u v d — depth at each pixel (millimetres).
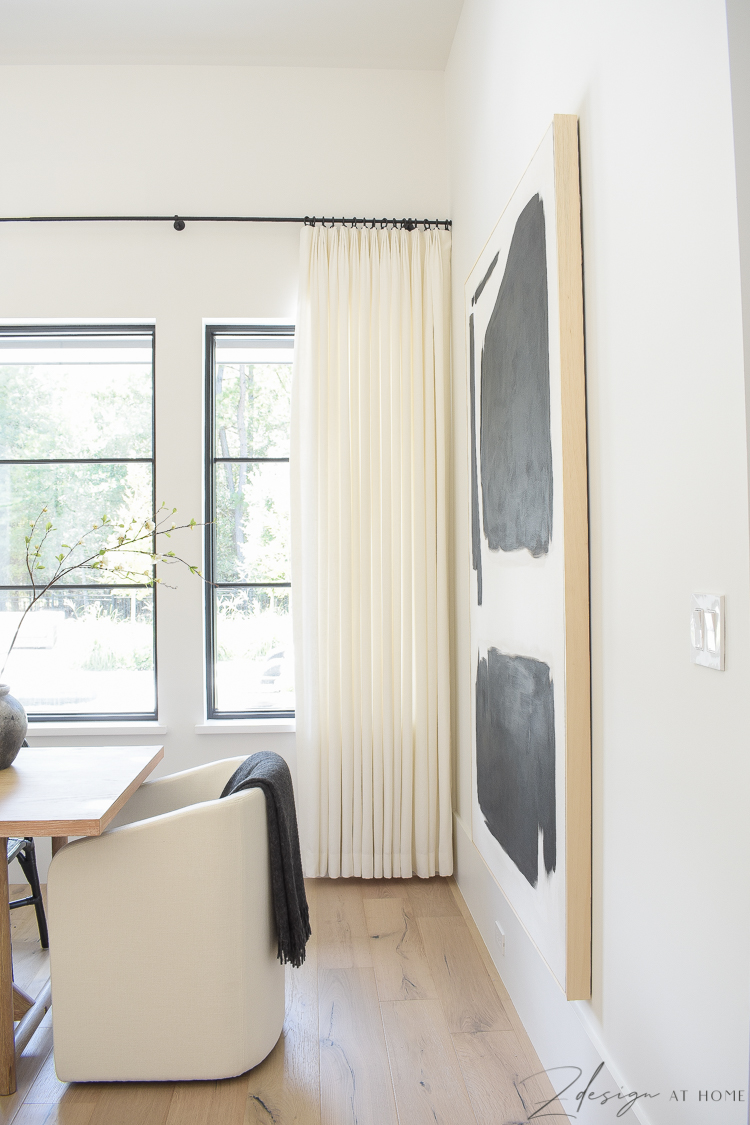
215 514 3154
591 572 1429
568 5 1527
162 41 2920
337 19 2801
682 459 1071
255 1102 1667
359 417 2936
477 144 2496
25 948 2404
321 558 2941
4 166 3025
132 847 1699
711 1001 1005
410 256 3016
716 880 992
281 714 3137
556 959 1515
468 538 2619
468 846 2652
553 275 1490
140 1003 1708
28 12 2742
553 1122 1579
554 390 1494
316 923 2553
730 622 952
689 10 1024
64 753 2258
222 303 3035
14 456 3148
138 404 3166
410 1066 1781
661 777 1148
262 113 3080
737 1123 942
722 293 960
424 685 2891
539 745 1637
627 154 1242
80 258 3018
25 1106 1666
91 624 3125
